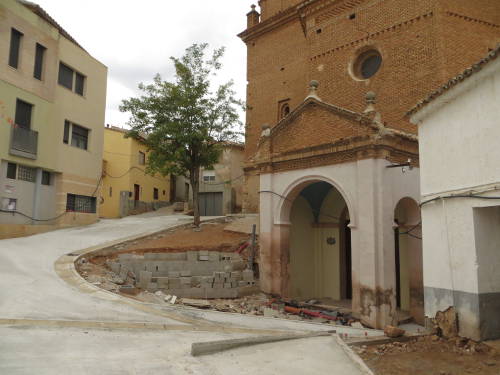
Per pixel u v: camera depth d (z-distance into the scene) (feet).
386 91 52.85
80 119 74.95
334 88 58.85
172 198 131.34
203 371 19.11
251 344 24.72
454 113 26.61
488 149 23.81
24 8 61.41
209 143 67.15
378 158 37.58
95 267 45.62
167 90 65.51
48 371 17.38
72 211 72.79
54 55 68.08
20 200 62.23
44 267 42.04
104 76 82.84
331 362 21.77
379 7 54.95
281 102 74.74
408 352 24.81
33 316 27.12
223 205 102.63
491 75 23.68
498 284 25.11
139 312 31.73
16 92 59.88
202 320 32.60
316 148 42.39
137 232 66.08
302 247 50.98
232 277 46.42
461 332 25.30
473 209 24.90
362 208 37.81
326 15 61.31
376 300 35.81
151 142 65.10
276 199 46.62
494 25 51.57
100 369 18.17
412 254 40.96
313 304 45.14
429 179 28.94
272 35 77.56
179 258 49.98
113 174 104.68
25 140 61.21
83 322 26.89
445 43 48.24
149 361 19.98
